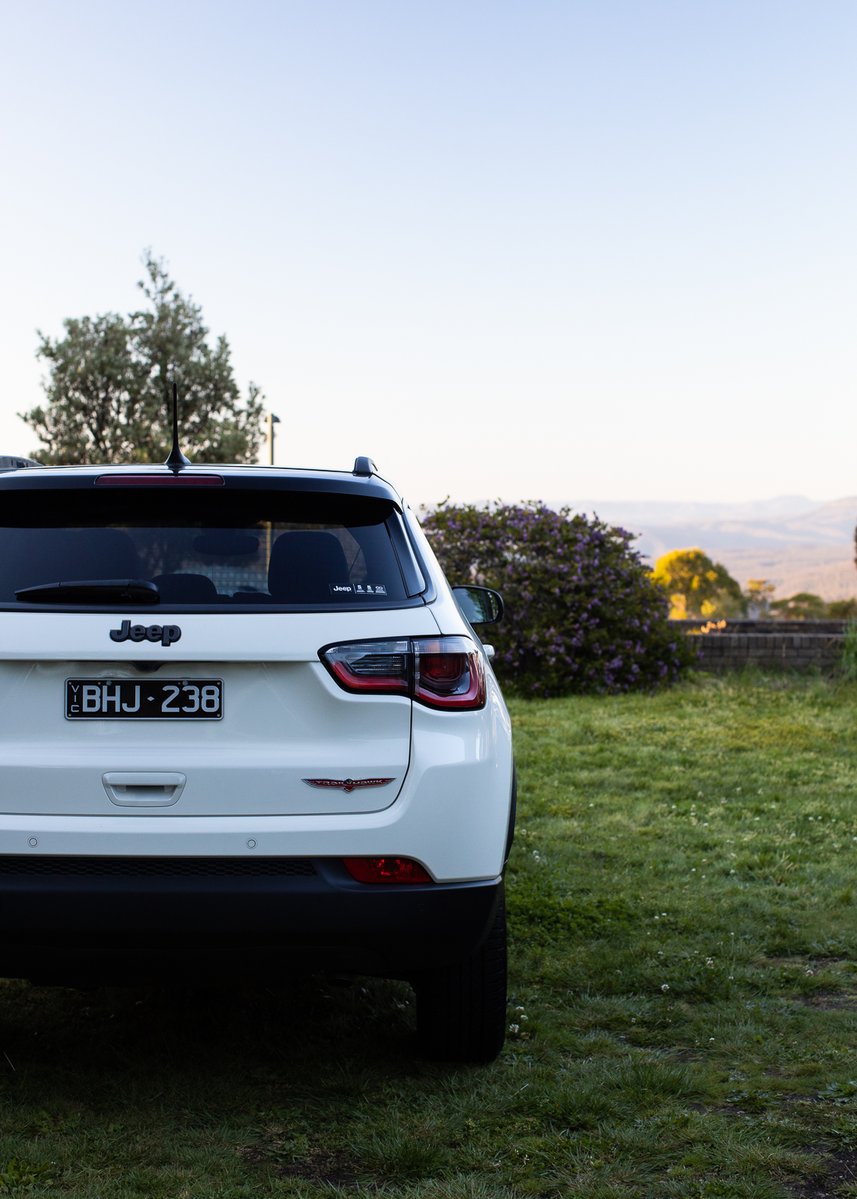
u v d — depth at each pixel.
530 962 4.58
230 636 2.97
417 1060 3.57
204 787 2.94
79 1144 2.95
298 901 2.94
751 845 6.61
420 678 3.07
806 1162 2.86
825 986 4.35
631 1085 3.34
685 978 4.37
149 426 27.00
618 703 12.83
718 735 10.48
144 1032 3.79
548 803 7.65
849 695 13.23
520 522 14.49
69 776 2.93
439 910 3.02
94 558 3.11
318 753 2.98
